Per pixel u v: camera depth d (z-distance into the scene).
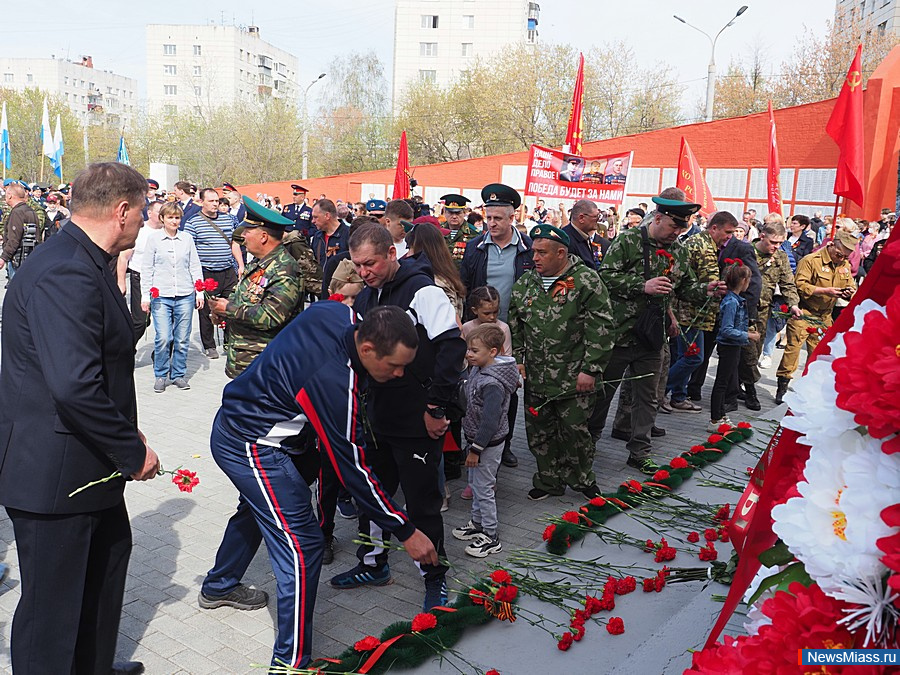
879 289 1.56
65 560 2.74
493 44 67.75
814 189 21.53
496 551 4.58
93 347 2.65
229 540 3.78
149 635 3.59
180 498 5.27
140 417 7.18
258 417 3.11
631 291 5.79
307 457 3.40
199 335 11.66
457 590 3.98
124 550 3.03
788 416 1.52
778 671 1.30
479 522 4.66
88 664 3.00
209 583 3.82
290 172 50.25
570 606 3.74
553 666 3.23
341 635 3.68
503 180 29.27
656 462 6.29
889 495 1.23
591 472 5.42
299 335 3.06
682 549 4.25
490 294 5.24
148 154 55.19
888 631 1.26
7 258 12.91
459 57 68.31
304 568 3.16
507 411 4.62
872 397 1.23
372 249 3.96
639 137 24.55
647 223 6.80
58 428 2.66
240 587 3.88
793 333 8.28
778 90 39.59
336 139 54.44
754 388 8.17
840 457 1.36
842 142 6.10
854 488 1.27
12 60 111.31
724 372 7.21
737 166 22.81
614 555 4.27
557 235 5.09
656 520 4.45
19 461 2.66
